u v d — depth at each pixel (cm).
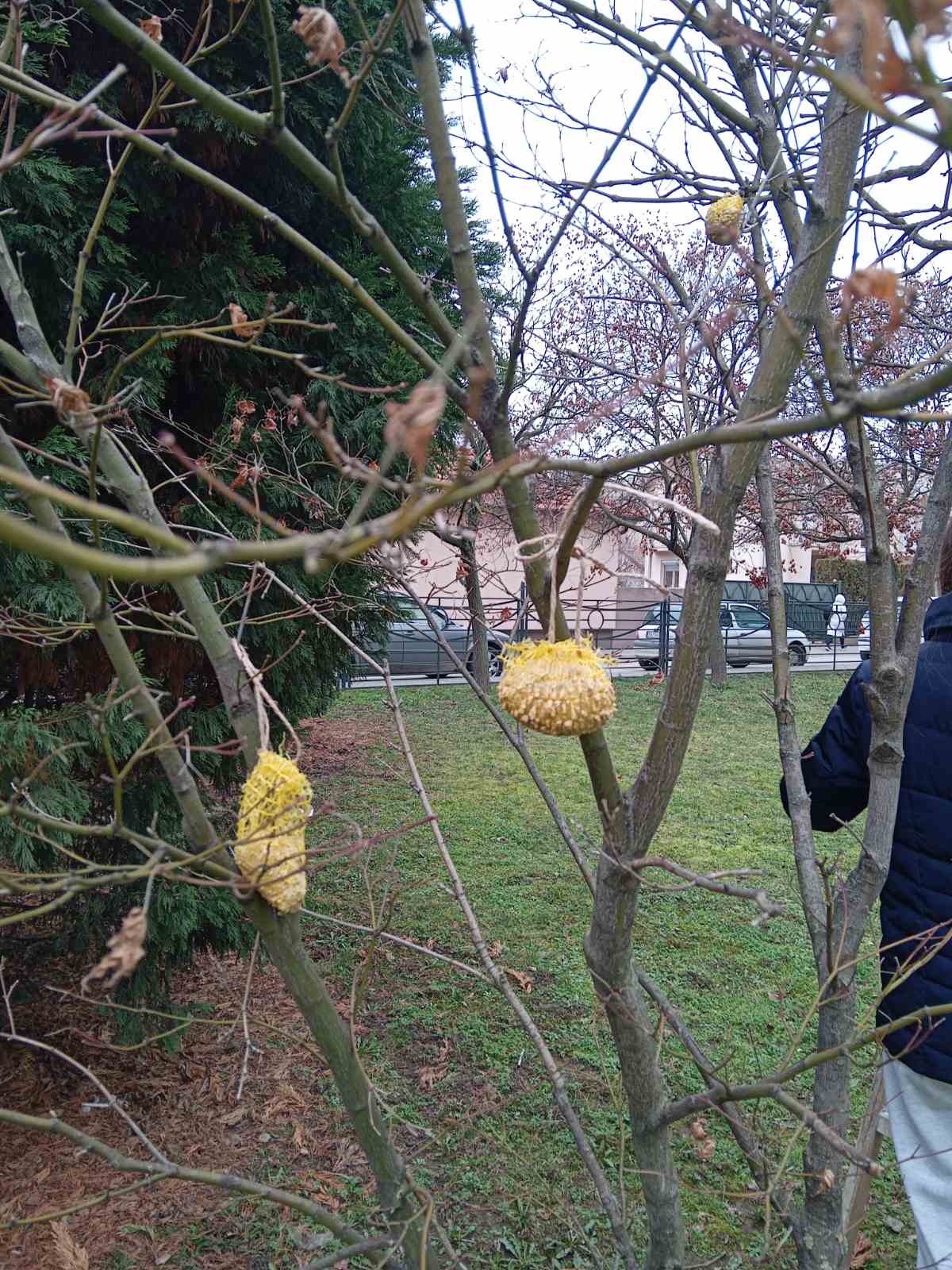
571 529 135
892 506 695
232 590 356
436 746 965
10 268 149
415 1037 402
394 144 401
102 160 322
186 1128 346
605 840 153
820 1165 183
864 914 185
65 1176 320
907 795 196
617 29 202
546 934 502
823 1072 186
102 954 368
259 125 126
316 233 395
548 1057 196
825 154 140
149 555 339
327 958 470
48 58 311
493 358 145
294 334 378
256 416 360
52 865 320
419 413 70
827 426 92
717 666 1409
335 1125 348
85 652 346
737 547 1558
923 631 211
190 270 352
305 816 136
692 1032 395
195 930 384
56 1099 357
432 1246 175
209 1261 284
